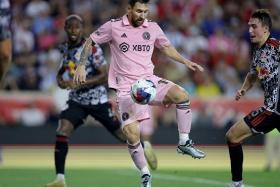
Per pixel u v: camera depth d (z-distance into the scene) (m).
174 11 69.44
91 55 31.22
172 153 55.78
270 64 26.11
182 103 26.22
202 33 68.19
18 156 52.72
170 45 27.06
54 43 64.12
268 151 45.03
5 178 36.62
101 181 35.72
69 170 42.31
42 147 58.00
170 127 58.84
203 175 39.16
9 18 24.50
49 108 58.16
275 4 73.00
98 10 67.69
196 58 66.06
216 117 59.56
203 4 70.94
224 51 67.50
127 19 26.48
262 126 26.52
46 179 36.19
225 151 57.72
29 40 63.44
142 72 26.42
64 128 30.55
